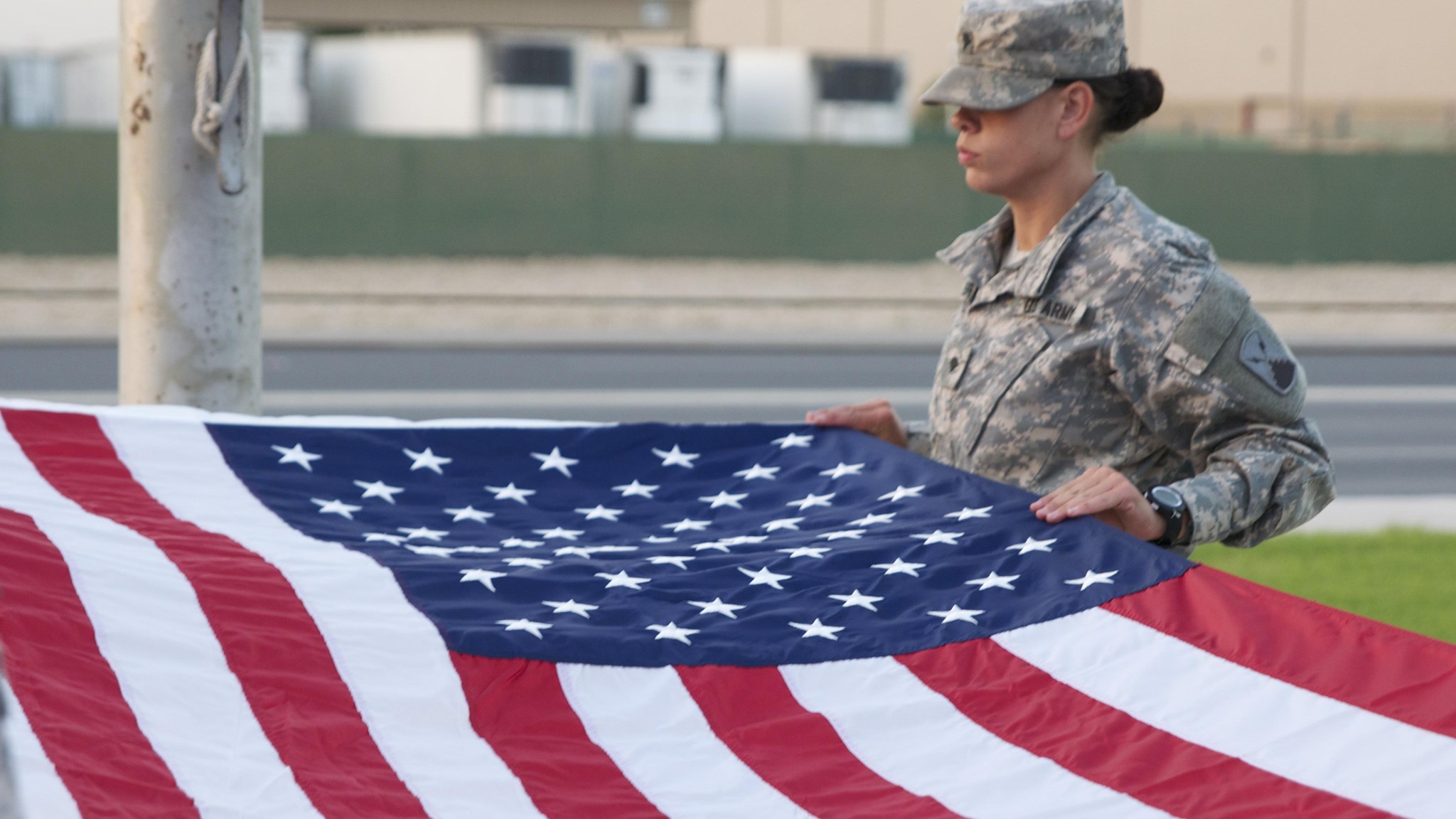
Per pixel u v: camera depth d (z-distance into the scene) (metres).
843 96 78.62
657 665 5.55
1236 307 6.38
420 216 63.59
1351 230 69.44
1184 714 5.09
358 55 75.06
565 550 6.89
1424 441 31.28
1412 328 52.22
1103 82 6.60
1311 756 4.73
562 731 5.19
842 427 8.30
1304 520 6.46
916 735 5.20
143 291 9.13
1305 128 119.00
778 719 5.30
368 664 5.42
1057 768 4.88
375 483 7.80
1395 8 118.44
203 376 9.18
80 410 7.98
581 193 64.81
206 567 6.10
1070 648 5.59
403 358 41.94
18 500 6.81
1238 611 5.61
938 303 55.78
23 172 60.56
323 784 4.65
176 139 8.97
